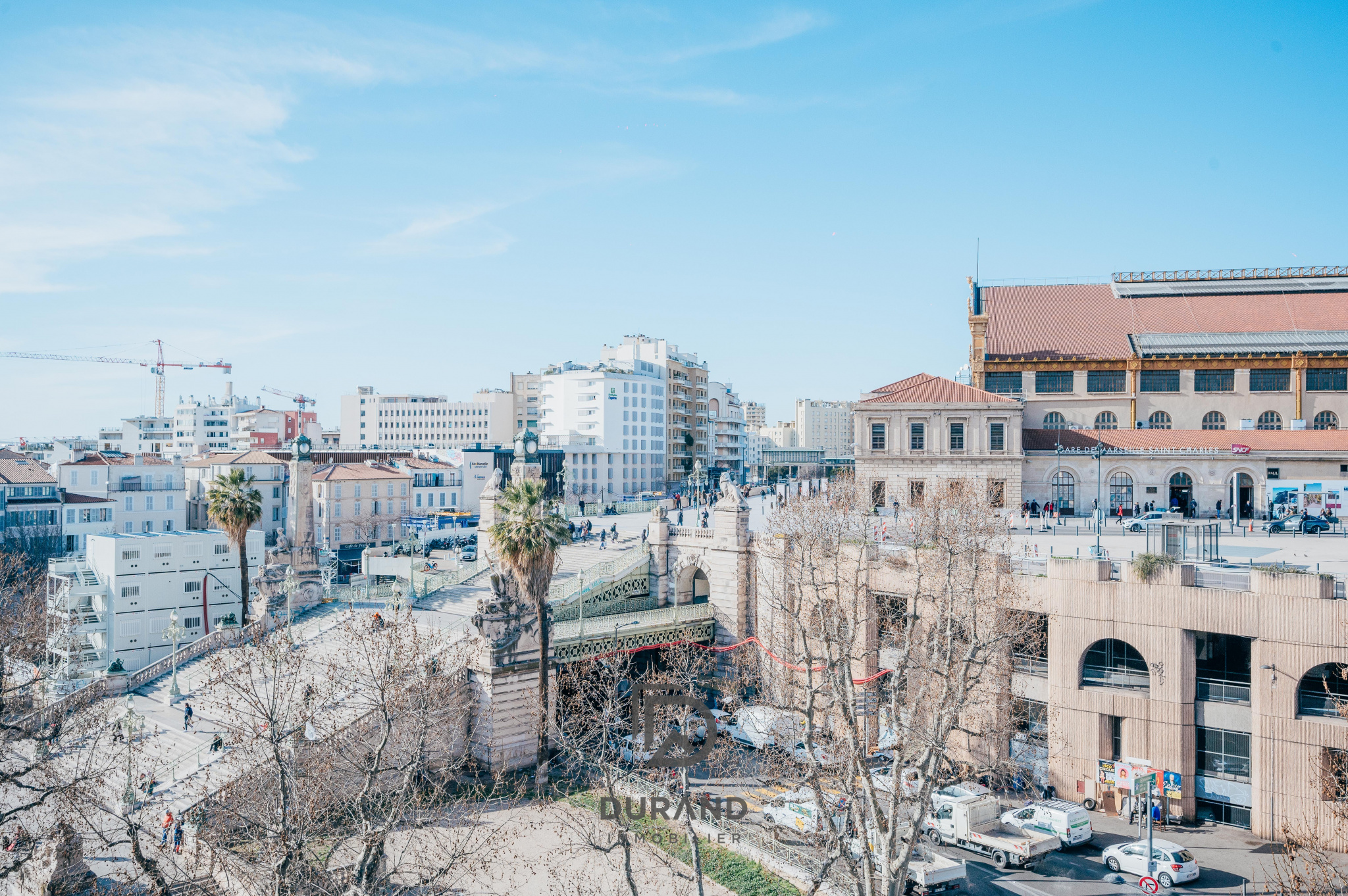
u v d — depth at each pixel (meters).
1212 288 98.06
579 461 166.88
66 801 32.16
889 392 89.19
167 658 55.72
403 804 32.97
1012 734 47.22
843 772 33.59
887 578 51.56
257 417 195.75
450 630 52.72
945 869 33.72
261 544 97.38
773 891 33.78
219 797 35.31
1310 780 38.94
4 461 100.25
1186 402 88.56
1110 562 44.94
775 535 58.12
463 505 136.00
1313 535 63.09
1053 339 93.75
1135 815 42.25
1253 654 40.69
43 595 71.62
